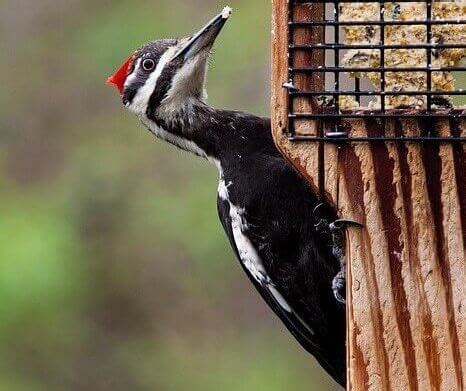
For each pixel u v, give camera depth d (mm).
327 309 10211
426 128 8195
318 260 9891
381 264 8242
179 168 19594
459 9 8477
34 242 18438
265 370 19078
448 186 8203
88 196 19516
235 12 18797
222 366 19203
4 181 19641
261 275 10188
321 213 9477
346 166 8250
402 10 8531
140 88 10836
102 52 19828
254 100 18453
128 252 19359
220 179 10328
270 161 10000
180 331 19391
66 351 19062
